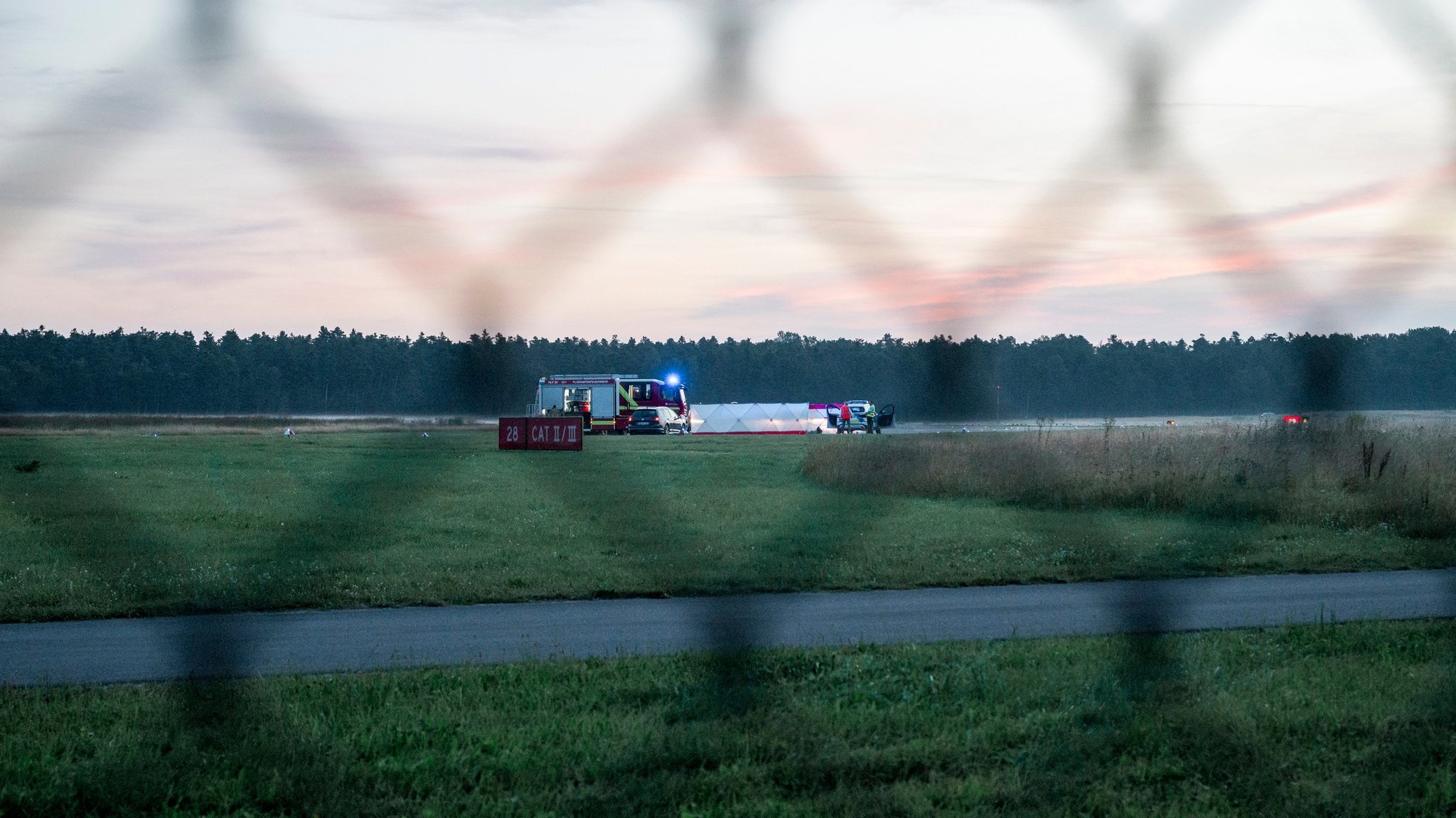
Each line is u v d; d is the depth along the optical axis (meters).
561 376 76.69
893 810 6.95
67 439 63.88
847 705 9.23
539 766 7.70
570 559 18.06
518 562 17.67
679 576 16.06
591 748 8.02
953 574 16.38
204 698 9.32
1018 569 16.75
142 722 8.57
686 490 31.25
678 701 9.35
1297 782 7.44
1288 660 10.70
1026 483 27.03
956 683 9.71
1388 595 14.74
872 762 7.77
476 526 22.80
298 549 19.45
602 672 10.27
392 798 7.19
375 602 14.38
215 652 11.43
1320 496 23.11
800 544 19.72
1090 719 8.74
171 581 15.60
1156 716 8.65
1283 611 13.47
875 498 28.27
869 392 56.88
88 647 11.77
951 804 7.10
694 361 79.50
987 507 26.03
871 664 10.38
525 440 52.84
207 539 20.84
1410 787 7.32
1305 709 8.87
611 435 75.75
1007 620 13.01
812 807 7.00
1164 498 24.39
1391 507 21.73
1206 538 20.11
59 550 19.27
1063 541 19.75
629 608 14.12
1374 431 27.33
